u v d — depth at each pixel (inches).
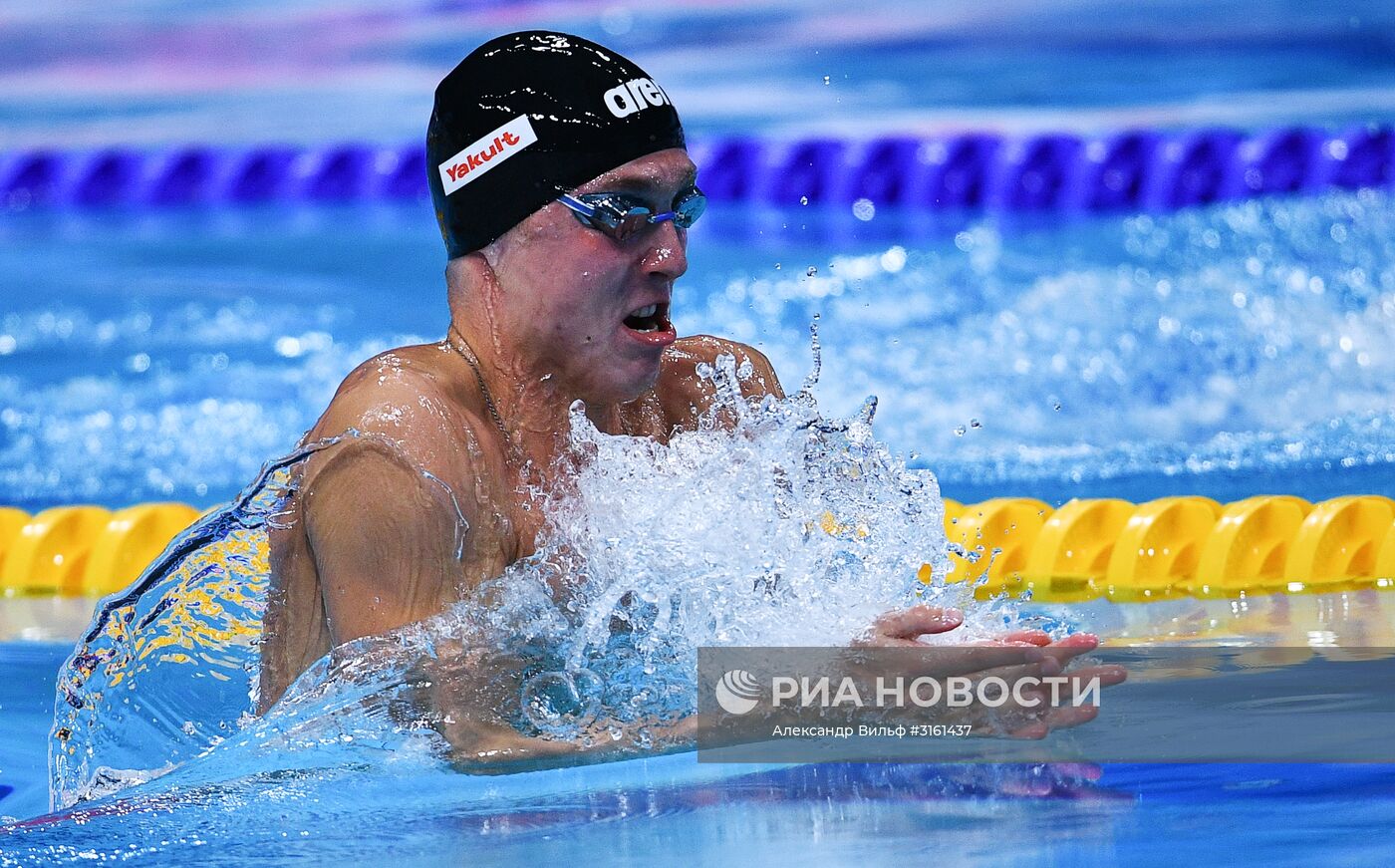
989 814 200.1
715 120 1135.0
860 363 672.4
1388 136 956.0
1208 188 967.6
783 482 267.4
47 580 445.1
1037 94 1140.5
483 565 230.8
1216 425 576.4
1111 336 683.4
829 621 243.1
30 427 639.1
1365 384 604.1
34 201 1151.6
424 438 223.6
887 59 1266.0
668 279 245.9
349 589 222.4
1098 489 502.9
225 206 1131.3
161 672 259.8
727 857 186.1
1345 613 336.2
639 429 270.1
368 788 220.5
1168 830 191.0
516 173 240.2
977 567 404.8
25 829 210.2
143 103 1283.2
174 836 203.5
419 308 821.2
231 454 597.0
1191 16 1293.1
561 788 217.8
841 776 219.0
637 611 245.3
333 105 1256.8
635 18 1411.2
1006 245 877.8
